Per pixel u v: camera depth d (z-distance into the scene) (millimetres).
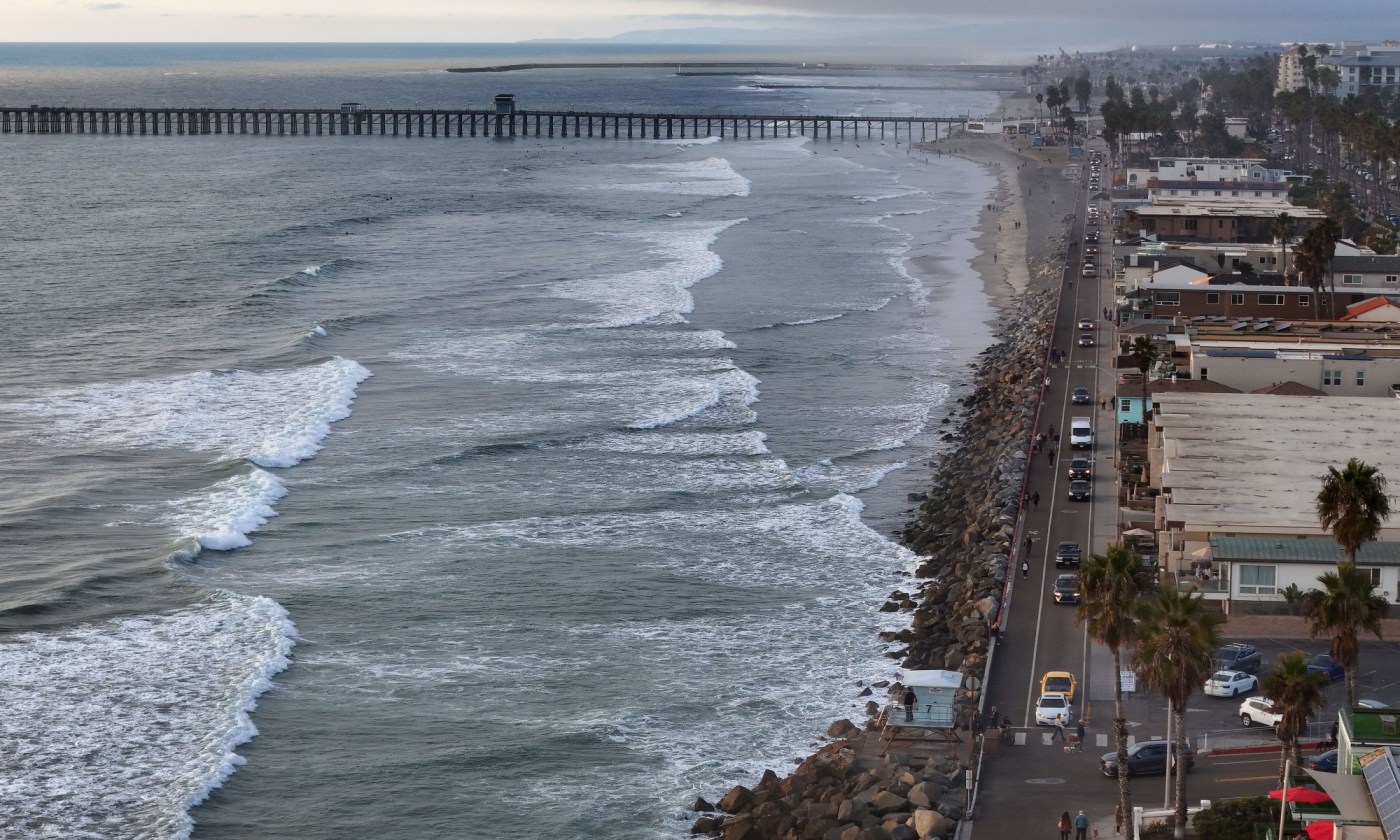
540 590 77562
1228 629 68562
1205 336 108562
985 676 65000
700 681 67938
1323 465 77312
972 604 72875
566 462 98250
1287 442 80562
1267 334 109562
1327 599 52969
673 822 55969
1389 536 69188
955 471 98062
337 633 71938
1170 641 47906
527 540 84312
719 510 90438
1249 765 56156
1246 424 83375
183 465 94625
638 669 69062
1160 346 106875
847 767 58469
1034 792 55156
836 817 54156
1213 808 49906
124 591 74812
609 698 66125
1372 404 87000
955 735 60031
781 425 109500
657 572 80500
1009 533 82500
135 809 55562
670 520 88375
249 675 66125
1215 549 68938
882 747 60688
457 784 58625
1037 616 72562
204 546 80938
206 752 59688
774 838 53812
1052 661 67250
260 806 56688
